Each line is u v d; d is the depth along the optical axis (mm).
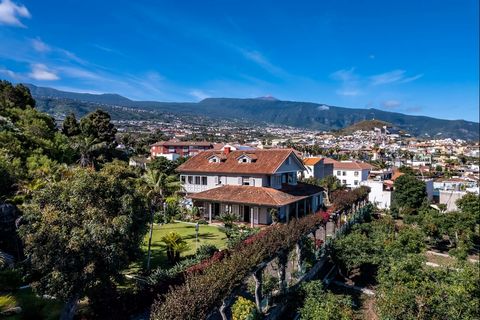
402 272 23688
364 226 41344
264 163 44500
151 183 26797
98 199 16969
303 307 20672
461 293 20578
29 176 30844
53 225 15484
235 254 18703
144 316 18062
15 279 18641
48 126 54062
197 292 13375
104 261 15695
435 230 44562
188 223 41469
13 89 62906
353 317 20734
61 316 16156
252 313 18406
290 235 22766
